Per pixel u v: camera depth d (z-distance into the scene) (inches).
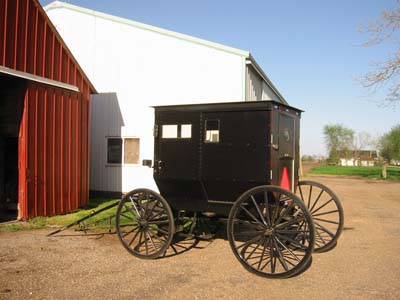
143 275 215.2
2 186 412.2
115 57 541.0
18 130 372.5
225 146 240.8
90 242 285.9
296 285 201.8
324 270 227.3
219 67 477.1
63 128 411.2
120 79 537.3
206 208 253.4
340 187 807.1
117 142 538.9
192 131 251.8
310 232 198.2
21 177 364.5
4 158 416.5
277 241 213.6
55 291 190.5
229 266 232.2
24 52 370.0
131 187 529.3
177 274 217.2
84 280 206.4
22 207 362.9
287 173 256.5
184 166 253.6
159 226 260.2
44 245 276.4
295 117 272.8
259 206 230.1
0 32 345.7
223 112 242.4
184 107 255.0
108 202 484.1
